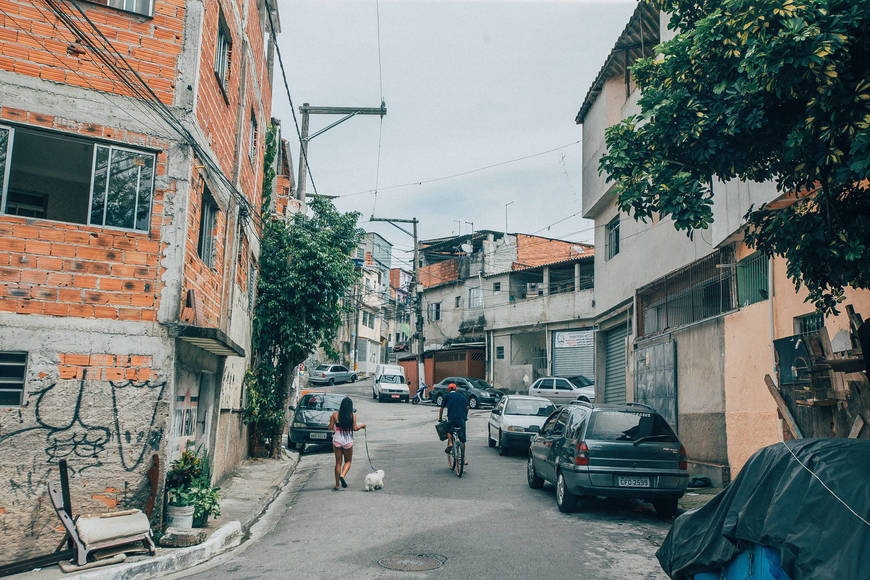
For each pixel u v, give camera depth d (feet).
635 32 56.18
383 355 233.96
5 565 19.62
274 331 54.95
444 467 46.16
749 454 34.86
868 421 24.71
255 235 49.98
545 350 118.73
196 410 30.81
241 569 21.18
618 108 62.44
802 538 10.09
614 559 22.20
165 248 24.93
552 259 144.77
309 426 57.26
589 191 67.97
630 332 58.44
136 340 23.95
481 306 132.87
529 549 23.44
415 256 135.54
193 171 26.81
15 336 22.29
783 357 31.76
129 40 25.70
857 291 26.66
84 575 19.29
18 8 23.67
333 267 55.62
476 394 105.81
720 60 20.93
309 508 32.19
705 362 40.78
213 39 30.04
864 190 20.99
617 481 28.76
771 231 22.54
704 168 22.15
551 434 35.27
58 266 23.22
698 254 43.39
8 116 23.11
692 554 13.26
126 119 24.94
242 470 44.91
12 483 21.70
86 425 22.88
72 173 24.08
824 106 18.02
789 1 17.97
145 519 22.03
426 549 23.45
